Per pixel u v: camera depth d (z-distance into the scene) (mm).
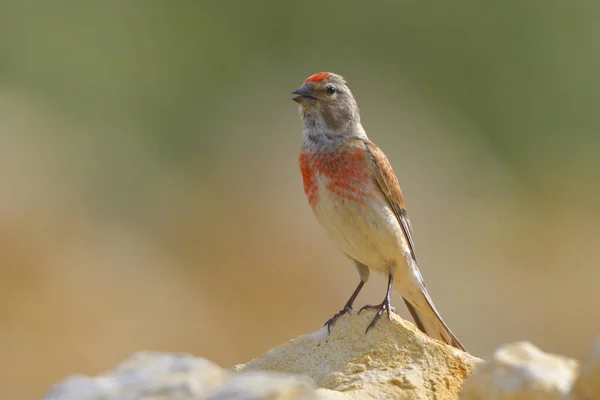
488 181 22062
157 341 13398
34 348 12180
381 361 4738
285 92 22219
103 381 3668
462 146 22453
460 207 20656
